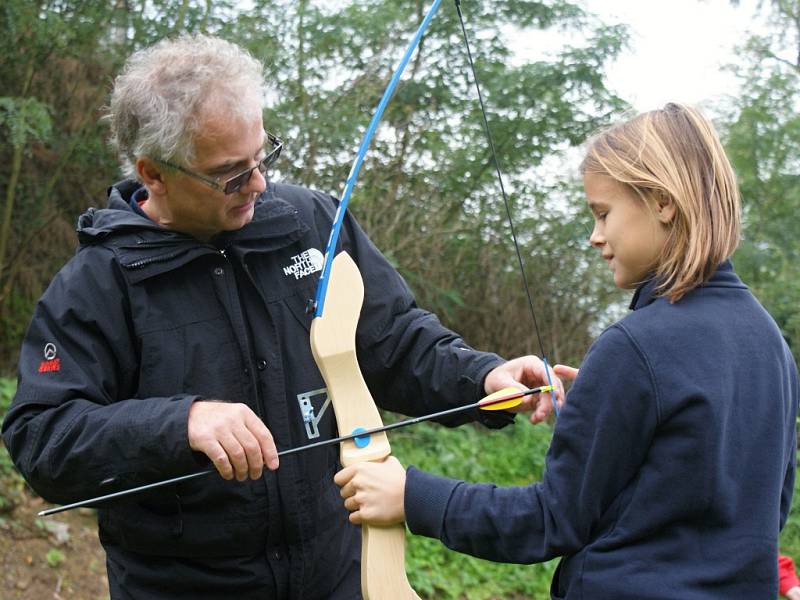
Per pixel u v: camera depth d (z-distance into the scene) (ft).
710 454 4.55
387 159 20.40
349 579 6.29
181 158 5.39
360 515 5.34
